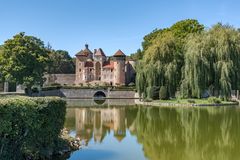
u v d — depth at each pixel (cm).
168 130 2962
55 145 1889
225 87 5575
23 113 1369
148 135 2688
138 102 7238
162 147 2195
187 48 5991
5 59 7544
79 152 1988
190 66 5662
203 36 5953
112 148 2139
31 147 1628
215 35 5878
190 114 4356
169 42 6462
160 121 3653
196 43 5778
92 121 3703
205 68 5609
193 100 5969
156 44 6538
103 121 3706
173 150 2102
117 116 4278
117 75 12888
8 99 1364
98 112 4912
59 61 14725
